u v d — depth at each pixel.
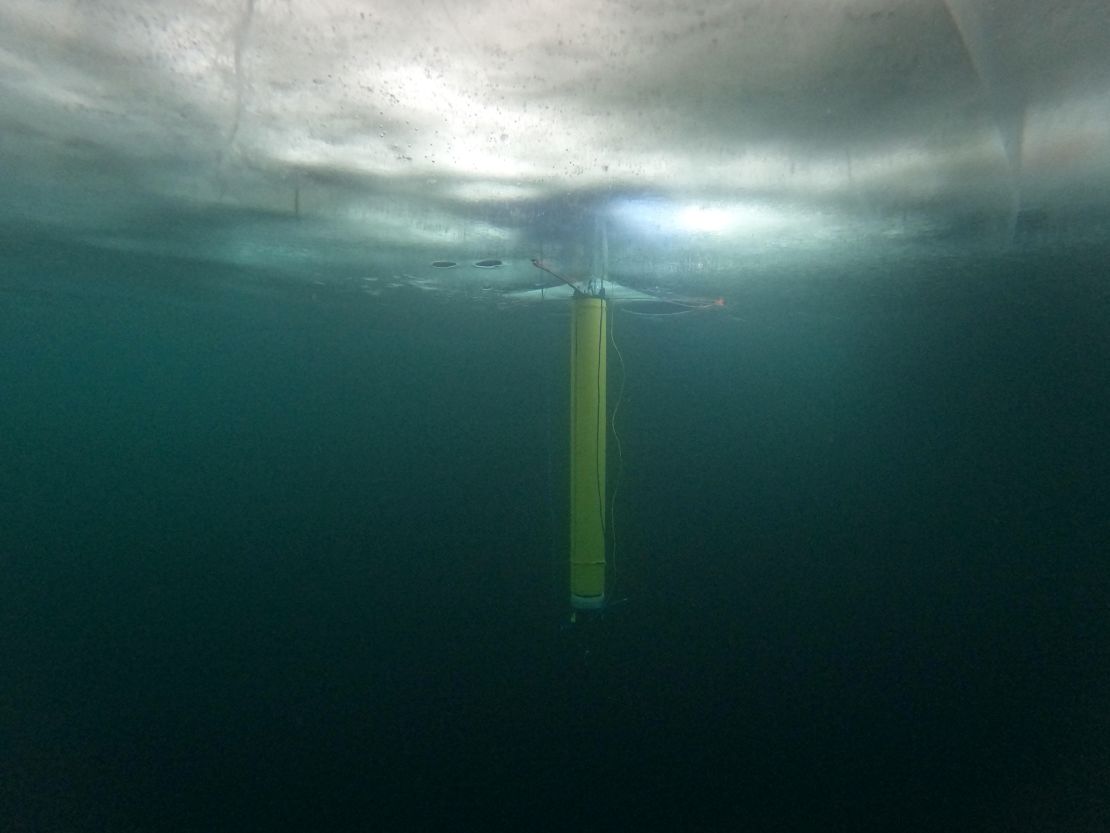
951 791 6.00
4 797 5.81
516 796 6.11
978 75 3.58
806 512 16.80
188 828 5.48
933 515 14.54
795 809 5.86
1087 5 2.86
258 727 7.34
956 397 14.20
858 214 6.51
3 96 4.49
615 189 5.85
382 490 20.98
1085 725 6.97
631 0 2.92
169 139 5.20
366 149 5.17
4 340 26.98
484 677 8.83
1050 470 12.76
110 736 6.99
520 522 16.78
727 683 8.67
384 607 11.47
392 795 6.11
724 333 18.55
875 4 2.91
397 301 14.72
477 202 6.46
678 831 5.57
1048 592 11.32
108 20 3.41
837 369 17.30
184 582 12.84
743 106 4.04
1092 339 11.51
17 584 12.57
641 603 11.60
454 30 3.25
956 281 10.27
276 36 3.42
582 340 8.19
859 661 9.24
